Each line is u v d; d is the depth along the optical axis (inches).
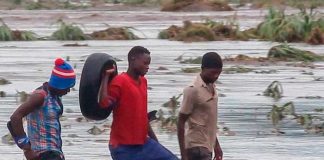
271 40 3159.5
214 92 861.8
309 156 1141.1
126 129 819.4
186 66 2247.8
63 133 1290.6
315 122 1407.5
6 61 2384.4
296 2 5300.2
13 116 777.6
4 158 1107.9
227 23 3609.7
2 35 3166.8
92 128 1300.4
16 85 1855.3
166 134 1289.4
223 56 2502.5
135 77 826.8
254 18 4350.4
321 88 1830.7
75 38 3179.1
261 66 2292.1
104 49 2763.3
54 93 797.9
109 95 813.9
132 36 3201.3
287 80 1968.5
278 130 1333.7
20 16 4503.0
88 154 1139.9
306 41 3016.7
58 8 5398.6
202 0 4963.1
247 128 1347.2
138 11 5024.6
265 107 1557.6
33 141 791.7
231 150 1178.0
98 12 4881.9
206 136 857.5
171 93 1736.0
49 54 2593.5
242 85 1868.8
